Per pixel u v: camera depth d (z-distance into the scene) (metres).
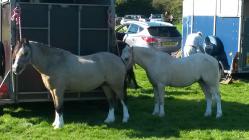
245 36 16.53
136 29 22.97
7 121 10.13
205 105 12.32
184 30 19.38
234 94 14.30
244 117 11.05
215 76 10.87
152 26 22.64
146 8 76.31
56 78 9.56
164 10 75.94
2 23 10.75
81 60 9.77
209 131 9.58
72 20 10.62
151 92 14.28
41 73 9.61
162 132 9.46
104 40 10.90
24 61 9.17
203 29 18.03
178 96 13.73
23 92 10.36
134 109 11.71
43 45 9.54
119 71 10.02
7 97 10.30
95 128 9.66
